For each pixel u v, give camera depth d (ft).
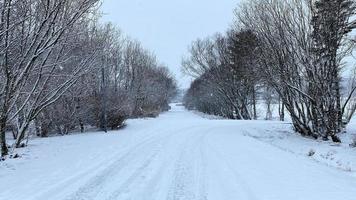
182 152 40.42
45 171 29.66
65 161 34.30
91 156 37.17
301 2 63.46
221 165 32.94
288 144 61.05
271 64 67.97
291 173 29.89
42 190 23.45
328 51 61.26
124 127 78.69
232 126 82.58
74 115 73.26
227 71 145.38
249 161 35.27
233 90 144.97
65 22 36.96
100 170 30.17
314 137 68.44
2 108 37.22
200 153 39.91
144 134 59.36
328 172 31.17
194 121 101.96
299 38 63.72
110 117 76.95
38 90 44.16
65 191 23.36
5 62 34.99
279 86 71.20
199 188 24.63
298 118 71.00
